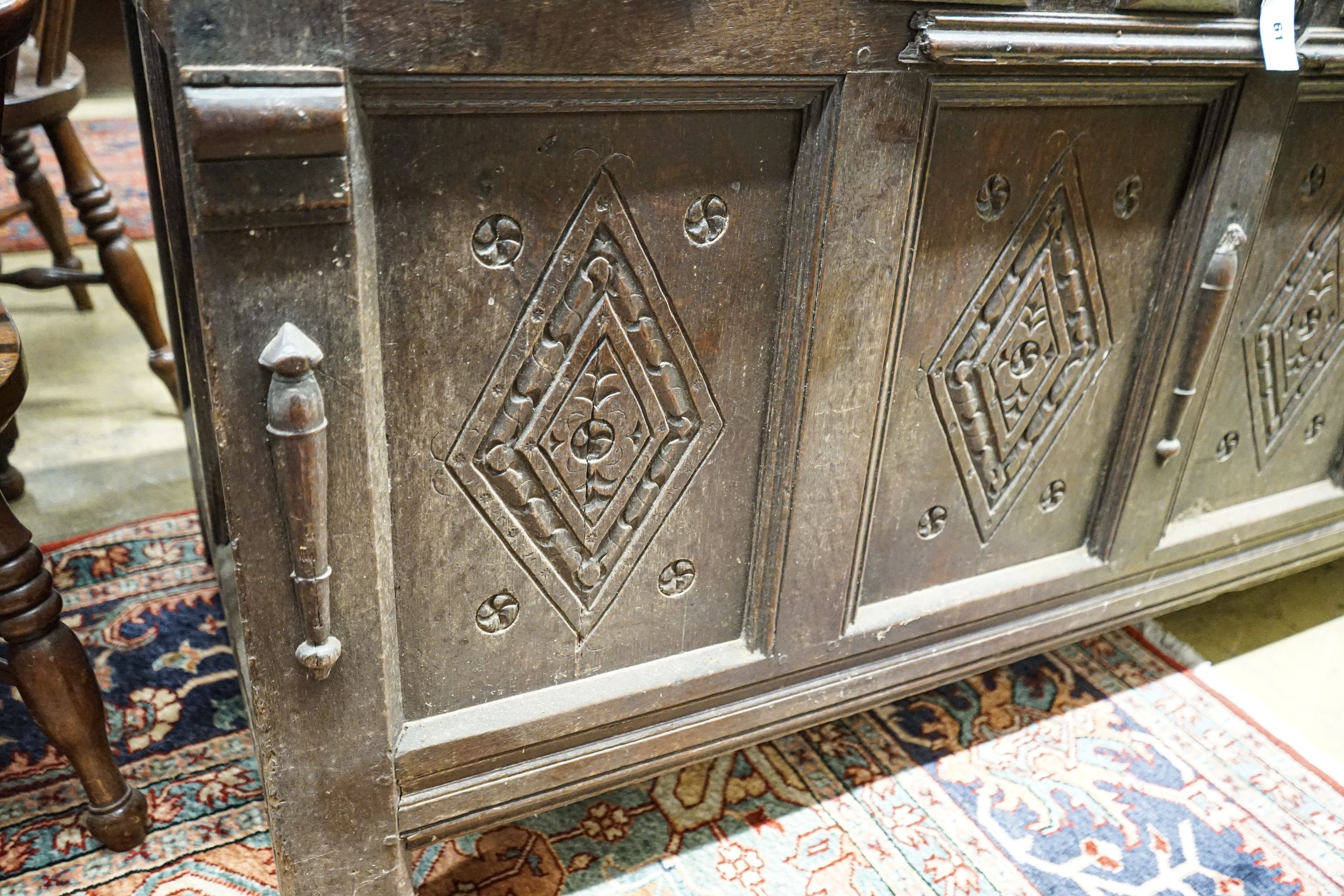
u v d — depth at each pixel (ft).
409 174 2.60
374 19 2.31
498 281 2.82
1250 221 3.95
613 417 3.17
